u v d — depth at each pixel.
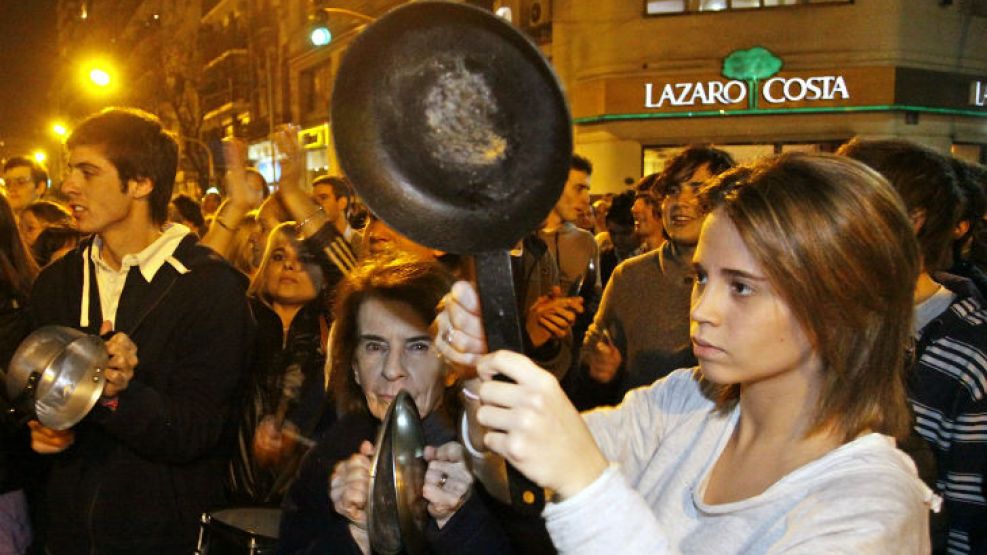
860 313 1.06
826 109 15.41
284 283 2.76
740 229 1.06
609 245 6.02
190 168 32.34
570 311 2.57
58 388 1.88
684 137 16.11
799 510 1.05
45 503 2.45
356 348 1.74
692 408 1.35
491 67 0.86
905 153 1.90
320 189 4.37
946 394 1.82
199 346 2.27
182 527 2.27
